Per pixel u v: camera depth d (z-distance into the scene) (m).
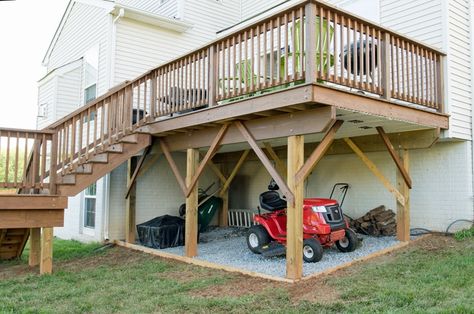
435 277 4.52
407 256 5.67
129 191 8.48
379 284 4.43
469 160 6.71
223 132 6.02
